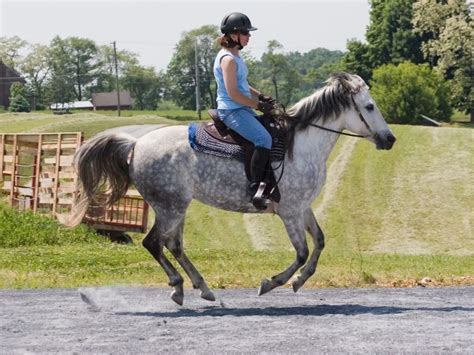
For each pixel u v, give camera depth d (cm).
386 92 8631
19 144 2503
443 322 848
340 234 3072
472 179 3731
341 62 10231
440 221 3173
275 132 963
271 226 3127
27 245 1959
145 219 2305
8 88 14512
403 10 9750
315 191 977
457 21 7800
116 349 732
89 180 1002
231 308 965
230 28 958
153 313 928
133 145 999
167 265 980
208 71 13488
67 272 1402
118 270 1430
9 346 748
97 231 2219
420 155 4184
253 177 951
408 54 9712
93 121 6450
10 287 1187
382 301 1025
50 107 14425
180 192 973
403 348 723
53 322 868
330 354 702
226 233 3038
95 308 966
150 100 14825
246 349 724
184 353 712
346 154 4241
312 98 986
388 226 3139
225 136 966
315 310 938
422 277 1320
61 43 14562
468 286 1202
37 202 2386
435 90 8625
